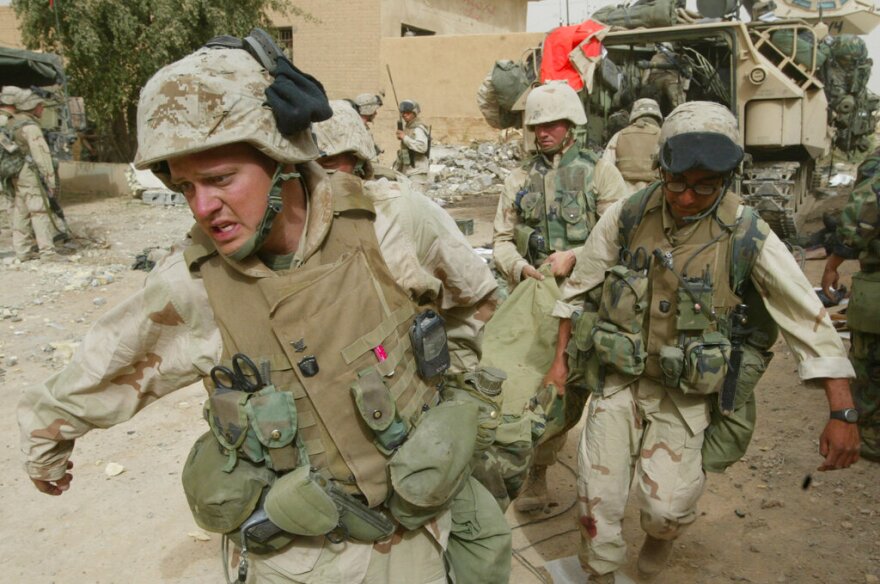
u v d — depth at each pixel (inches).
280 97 56.4
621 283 94.8
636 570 114.7
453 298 73.5
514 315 129.2
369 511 63.6
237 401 60.9
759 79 295.9
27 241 343.6
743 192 309.6
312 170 63.2
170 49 605.6
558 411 115.6
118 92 608.4
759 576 113.5
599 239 100.8
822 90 307.9
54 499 141.2
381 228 65.4
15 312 257.4
